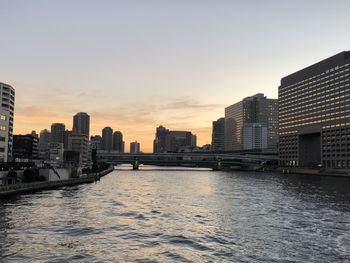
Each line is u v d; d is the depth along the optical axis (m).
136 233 63.47
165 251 52.62
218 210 91.50
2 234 59.94
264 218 79.69
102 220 74.94
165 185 180.88
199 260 48.81
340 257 50.88
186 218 79.19
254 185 186.25
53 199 109.00
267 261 48.81
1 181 129.12
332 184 199.25
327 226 70.94
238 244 56.94
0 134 182.62
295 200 115.31
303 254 52.09
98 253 50.94
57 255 49.50
